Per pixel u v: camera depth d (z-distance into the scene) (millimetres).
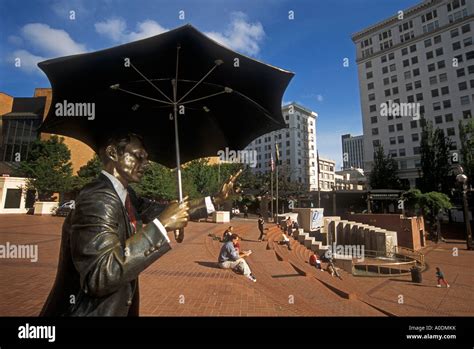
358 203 41156
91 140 1970
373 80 61031
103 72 1588
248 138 2309
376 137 59281
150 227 1221
